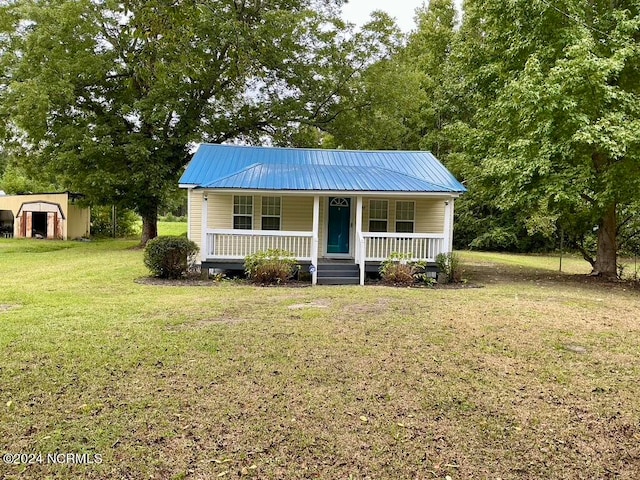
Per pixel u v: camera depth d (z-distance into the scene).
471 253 26.72
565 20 12.70
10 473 3.28
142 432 3.84
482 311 8.55
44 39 18.28
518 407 4.48
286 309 8.34
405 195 13.00
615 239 14.52
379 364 5.49
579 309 9.02
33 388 4.63
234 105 22.78
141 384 4.77
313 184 12.92
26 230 29.36
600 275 14.35
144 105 19.42
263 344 6.11
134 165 20.34
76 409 4.21
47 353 5.59
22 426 3.89
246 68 8.91
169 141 21.06
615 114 11.20
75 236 29.61
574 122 11.22
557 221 15.85
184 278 12.55
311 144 24.42
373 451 3.65
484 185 15.61
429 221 15.38
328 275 13.01
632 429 4.10
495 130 14.87
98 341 6.08
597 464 3.56
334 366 5.39
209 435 3.83
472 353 6.00
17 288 10.63
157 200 21.94
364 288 11.38
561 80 11.34
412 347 6.17
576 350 6.29
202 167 14.55
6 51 19.11
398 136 27.95
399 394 4.69
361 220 13.95
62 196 28.33
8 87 19.00
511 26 13.78
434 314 8.19
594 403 4.60
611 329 7.43
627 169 11.62
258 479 3.27
